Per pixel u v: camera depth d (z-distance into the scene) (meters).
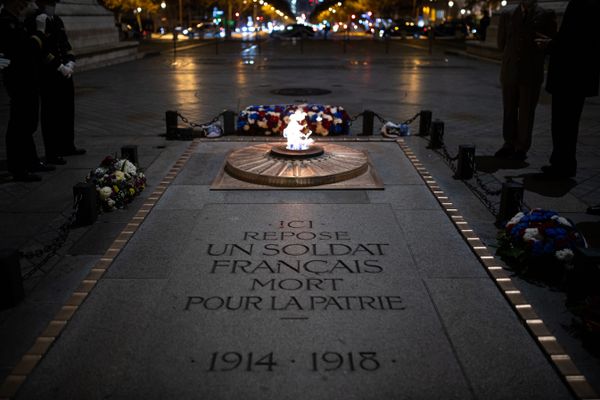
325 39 49.09
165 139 9.25
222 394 2.96
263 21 101.94
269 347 3.36
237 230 5.12
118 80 17.80
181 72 20.36
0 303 3.89
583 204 5.99
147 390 2.99
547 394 2.99
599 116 11.32
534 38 7.18
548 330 3.56
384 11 72.50
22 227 5.37
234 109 12.20
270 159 7.02
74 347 3.38
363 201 5.94
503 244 4.60
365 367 3.18
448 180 6.90
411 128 10.24
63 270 4.45
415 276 4.27
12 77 6.44
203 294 3.98
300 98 13.88
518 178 6.98
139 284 4.14
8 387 3.01
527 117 7.58
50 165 7.36
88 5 23.44
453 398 2.94
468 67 22.53
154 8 56.00
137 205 5.91
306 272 4.31
